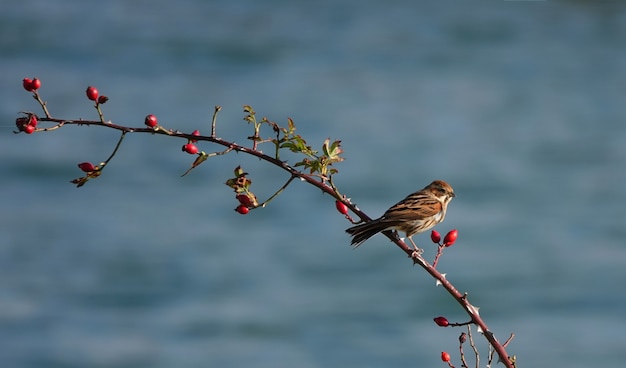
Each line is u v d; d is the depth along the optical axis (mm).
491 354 6027
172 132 6223
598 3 68750
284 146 6293
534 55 58562
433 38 61875
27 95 47250
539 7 68062
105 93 49125
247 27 62688
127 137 42875
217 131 43875
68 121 6191
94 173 6250
